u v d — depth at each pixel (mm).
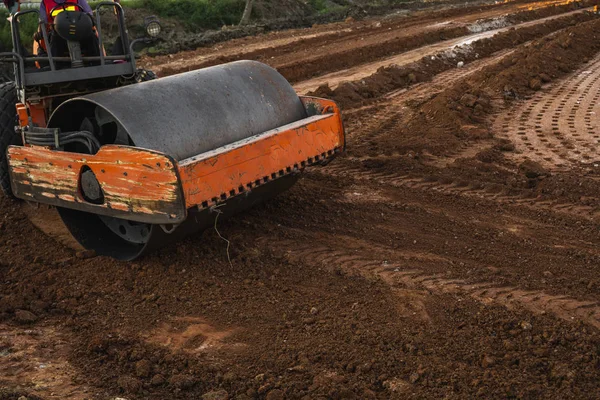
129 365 4199
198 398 3875
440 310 4730
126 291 5207
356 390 3871
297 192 7141
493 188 7195
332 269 5438
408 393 3832
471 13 25422
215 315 4809
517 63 13555
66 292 5207
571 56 14797
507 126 9781
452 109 10398
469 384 3893
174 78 5539
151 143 4969
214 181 4902
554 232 6055
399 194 7117
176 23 25875
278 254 5723
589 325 4465
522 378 3920
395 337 4391
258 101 5820
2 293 5262
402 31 20344
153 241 5332
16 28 5594
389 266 5465
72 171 5258
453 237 6008
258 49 18094
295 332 4523
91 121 5523
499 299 4859
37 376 4047
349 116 10664
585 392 3797
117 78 6094
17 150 5637
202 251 5797
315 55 16391
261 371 4105
